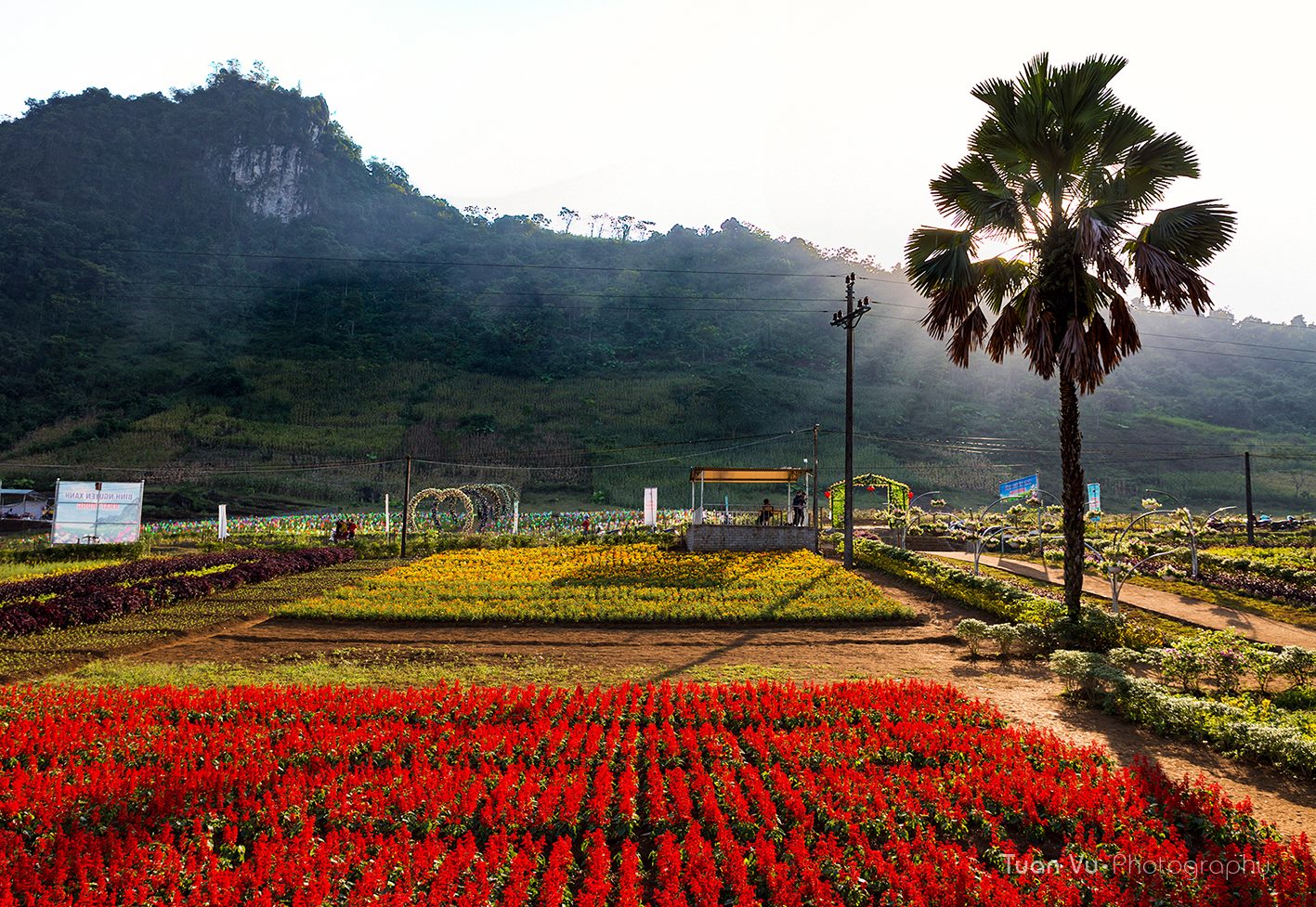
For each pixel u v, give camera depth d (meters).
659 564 27.25
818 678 12.84
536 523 50.56
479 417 120.00
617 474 99.88
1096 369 15.02
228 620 18.36
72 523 34.94
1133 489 100.00
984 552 34.12
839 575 23.89
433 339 159.12
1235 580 22.08
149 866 6.34
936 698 10.81
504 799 7.47
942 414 134.00
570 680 12.51
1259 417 141.00
